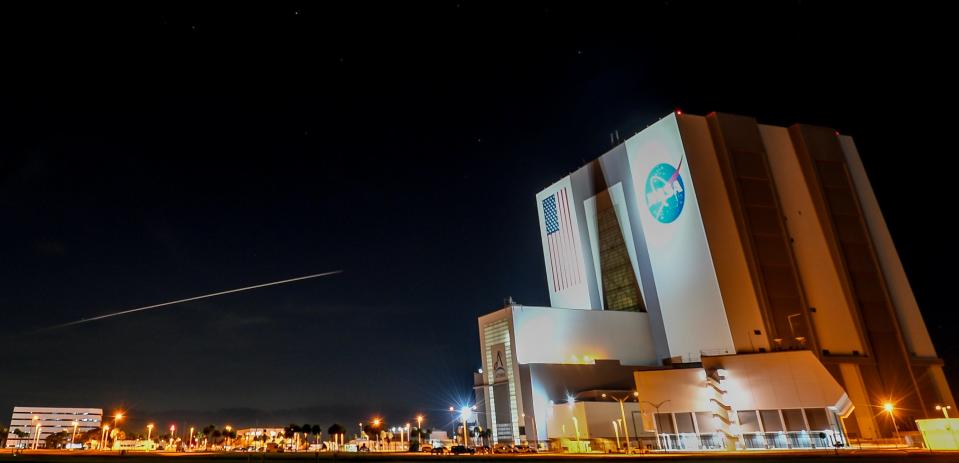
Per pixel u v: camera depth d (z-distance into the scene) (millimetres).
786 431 97250
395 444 184250
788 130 150000
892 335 131375
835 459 56594
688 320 130250
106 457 85438
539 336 134250
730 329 121688
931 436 75938
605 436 117188
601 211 158375
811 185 144000
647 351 139250
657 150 143500
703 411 103250
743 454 75000
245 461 68125
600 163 161000
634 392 128250
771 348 121500
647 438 117250
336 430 164750
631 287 146750
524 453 104938
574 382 131625
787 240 134000
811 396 98125
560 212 172500
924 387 128000
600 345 137000
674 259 135375
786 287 129000
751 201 135500
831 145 149500
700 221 130625
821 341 126125
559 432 121938
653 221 142125
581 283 160750
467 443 147500
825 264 135875
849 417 120375
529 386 128125
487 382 138750
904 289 140375
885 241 145000
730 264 127938
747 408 101000
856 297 133250
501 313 137875
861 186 149875
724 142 139375
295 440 185500
